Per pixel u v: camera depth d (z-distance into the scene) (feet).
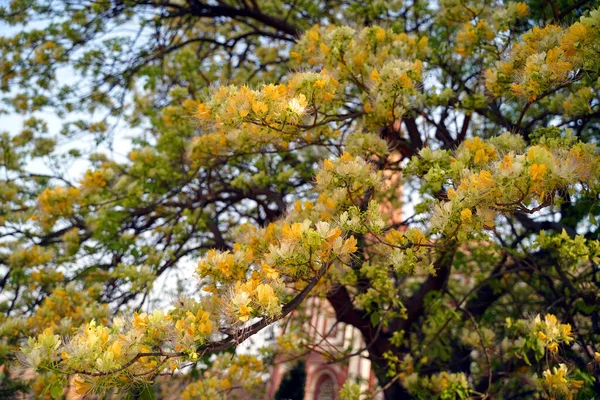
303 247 9.16
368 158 13.00
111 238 19.53
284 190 24.14
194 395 17.28
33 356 7.63
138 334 8.49
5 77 24.64
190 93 21.56
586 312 16.14
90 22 24.48
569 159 9.25
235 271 10.50
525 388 23.38
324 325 45.75
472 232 9.62
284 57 27.14
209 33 29.37
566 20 14.60
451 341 22.13
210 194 22.07
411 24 21.44
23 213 21.89
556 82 10.76
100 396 8.78
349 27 13.30
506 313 24.26
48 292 19.27
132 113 25.98
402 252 10.55
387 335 20.75
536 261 18.86
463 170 10.52
